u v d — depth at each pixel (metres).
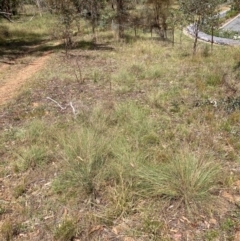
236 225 2.77
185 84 7.11
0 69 10.08
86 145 3.68
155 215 2.89
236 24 26.64
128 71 8.29
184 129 4.61
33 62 10.96
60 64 10.01
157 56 10.60
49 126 5.01
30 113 5.75
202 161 3.41
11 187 3.55
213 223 2.81
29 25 20.31
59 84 7.66
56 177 3.60
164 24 16.08
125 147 3.81
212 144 4.17
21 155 4.12
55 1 12.45
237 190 3.22
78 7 15.87
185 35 18.92
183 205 3.01
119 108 5.27
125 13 17.47
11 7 23.17
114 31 15.70
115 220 2.88
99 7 18.61
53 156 4.06
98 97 6.52
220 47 13.52
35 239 2.76
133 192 3.08
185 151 3.57
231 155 3.85
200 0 10.52
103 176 3.32
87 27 18.33
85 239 2.72
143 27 17.67
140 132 4.43
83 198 3.20
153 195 3.05
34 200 3.28
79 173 3.34
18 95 7.01
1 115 5.84
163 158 3.76
